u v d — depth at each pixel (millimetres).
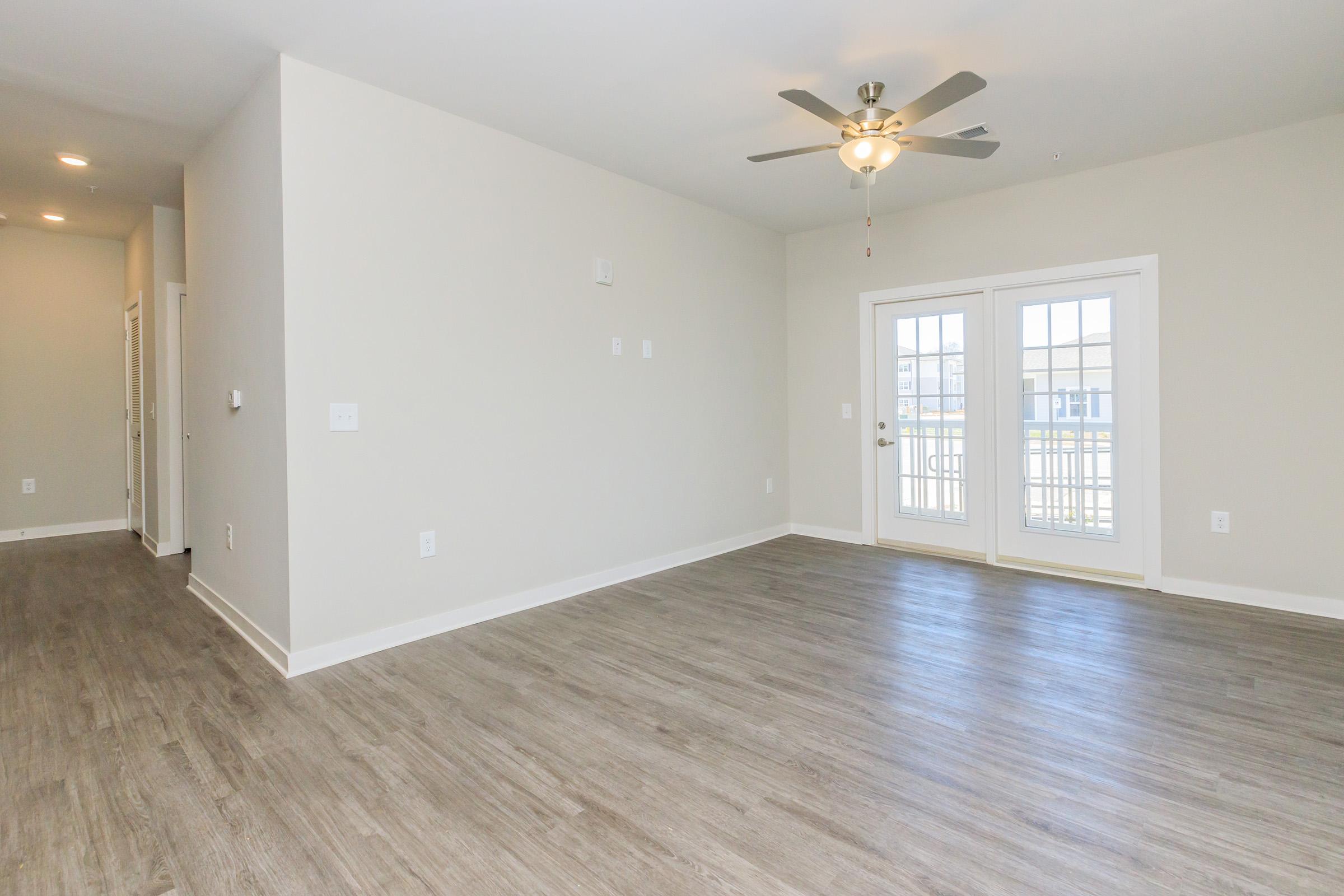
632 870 1582
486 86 2930
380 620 2996
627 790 1908
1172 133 3479
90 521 5617
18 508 5305
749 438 5191
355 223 2875
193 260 3725
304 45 2584
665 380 4445
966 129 2721
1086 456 4145
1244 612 3467
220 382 3406
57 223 5094
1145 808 1803
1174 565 3830
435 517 3188
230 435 3279
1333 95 3062
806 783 1938
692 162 3855
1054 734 2205
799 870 1574
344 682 2650
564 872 1576
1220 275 3623
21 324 5281
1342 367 3324
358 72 2799
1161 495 3852
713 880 1543
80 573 4289
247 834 1715
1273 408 3506
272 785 1934
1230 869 1561
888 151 2660
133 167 3865
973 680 2637
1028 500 4398
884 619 3398
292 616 2723
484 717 2348
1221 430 3654
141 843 1680
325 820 1771
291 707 2424
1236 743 2141
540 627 3299
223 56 2654
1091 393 4109
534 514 3633
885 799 1855
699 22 2438
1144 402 3881
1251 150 3508
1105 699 2463
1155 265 3807
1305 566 3449
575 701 2475
